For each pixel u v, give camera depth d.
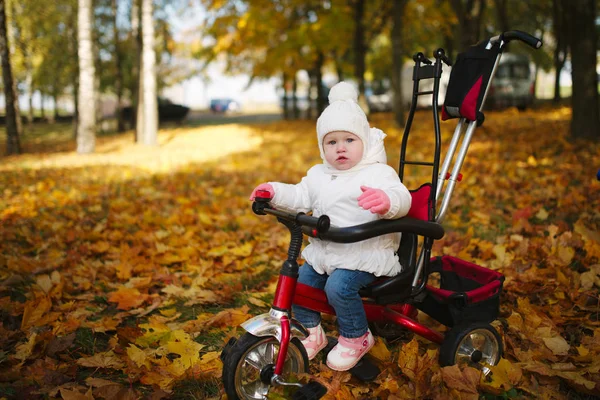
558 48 20.67
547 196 5.21
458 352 2.30
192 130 21.03
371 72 29.44
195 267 3.94
